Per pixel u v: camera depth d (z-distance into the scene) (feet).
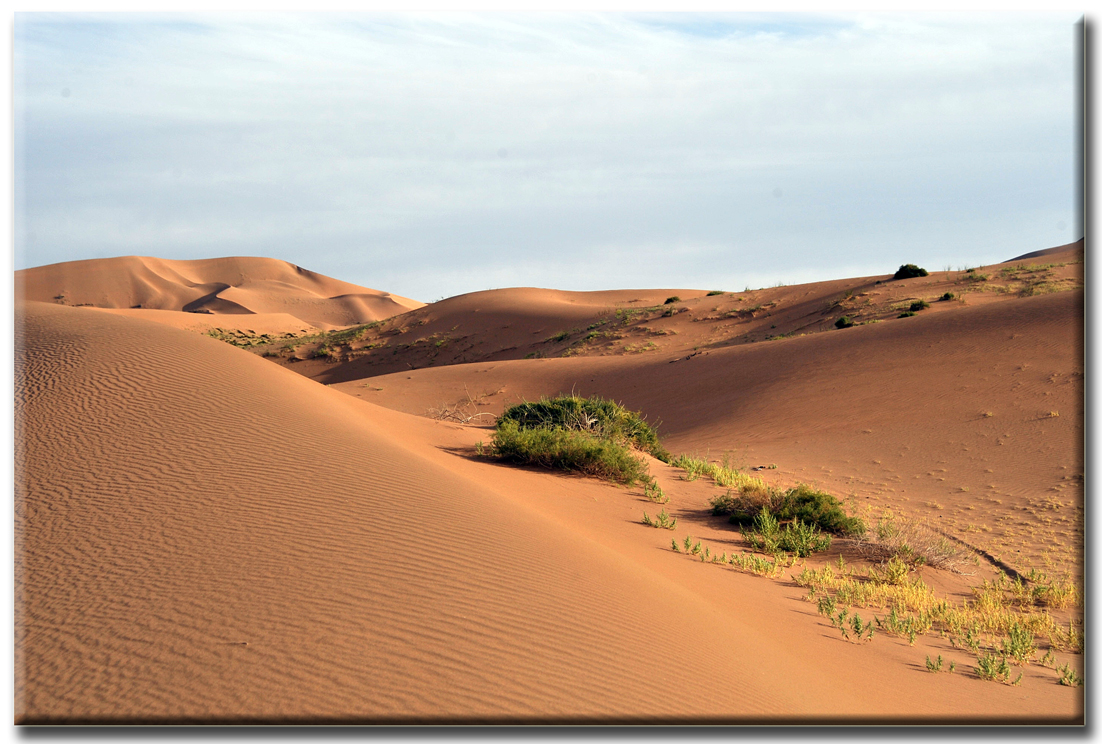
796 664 19.33
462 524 23.00
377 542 20.25
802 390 93.20
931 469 59.21
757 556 35.42
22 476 23.53
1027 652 24.52
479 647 14.99
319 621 15.24
